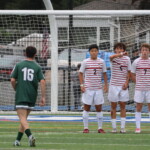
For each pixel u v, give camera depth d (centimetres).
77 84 5597
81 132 4053
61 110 5672
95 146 3278
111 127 4472
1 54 5725
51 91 5531
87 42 5775
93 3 8362
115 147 3238
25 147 3186
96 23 5766
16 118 5128
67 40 5825
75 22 5797
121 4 8338
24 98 3195
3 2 10244
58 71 5662
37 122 4816
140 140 3581
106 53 5372
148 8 8338
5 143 3378
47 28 5816
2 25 5938
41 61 5672
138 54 5522
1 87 5741
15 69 3253
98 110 4016
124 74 3994
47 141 3494
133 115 5431
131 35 5672
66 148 3173
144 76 4009
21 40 5741
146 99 4031
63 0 9862
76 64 5622
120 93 3984
